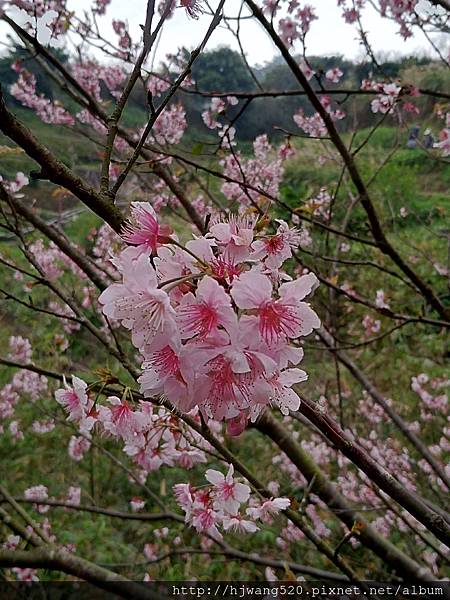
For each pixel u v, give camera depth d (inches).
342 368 210.2
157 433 63.2
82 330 205.9
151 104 39.7
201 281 29.9
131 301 29.8
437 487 142.6
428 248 267.4
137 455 77.6
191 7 42.4
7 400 166.4
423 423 183.6
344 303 235.3
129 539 165.5
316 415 42.0
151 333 29.4
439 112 119.2
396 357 227.1
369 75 141.6
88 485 178.5
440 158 130.9
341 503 80.2
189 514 64.2
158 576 145.3
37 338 205.0
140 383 33.6
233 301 31.5
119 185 38.8
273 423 73.0
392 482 43.1
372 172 309.3
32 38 60.9
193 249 32.8
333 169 285.4
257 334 30.3
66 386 55.4
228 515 62.9
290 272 154.7
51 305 190.5
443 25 108.0
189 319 29.8
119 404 54.7
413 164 351.9
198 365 29.3
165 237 34.3
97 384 55.0
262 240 36.3
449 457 161.5
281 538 139.5
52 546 78.2
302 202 112.3
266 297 30.6
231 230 34.5
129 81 41.4
